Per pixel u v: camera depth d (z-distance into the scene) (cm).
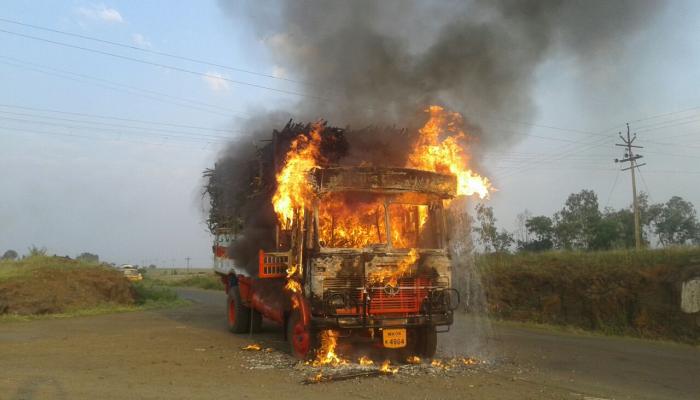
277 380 797
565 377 839
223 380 797
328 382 781
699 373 888
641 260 1566
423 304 907
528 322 1627
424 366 904
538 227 3142
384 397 697
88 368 893
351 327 861
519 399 695
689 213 3597
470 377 823
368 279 881
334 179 902
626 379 834
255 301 1266
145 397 693
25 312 1773
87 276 2142
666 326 1320
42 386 753
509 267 1889
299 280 920
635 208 3325
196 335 1329
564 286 1622
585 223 3122
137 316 1836
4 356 1010
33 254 2328
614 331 1408
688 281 1309
